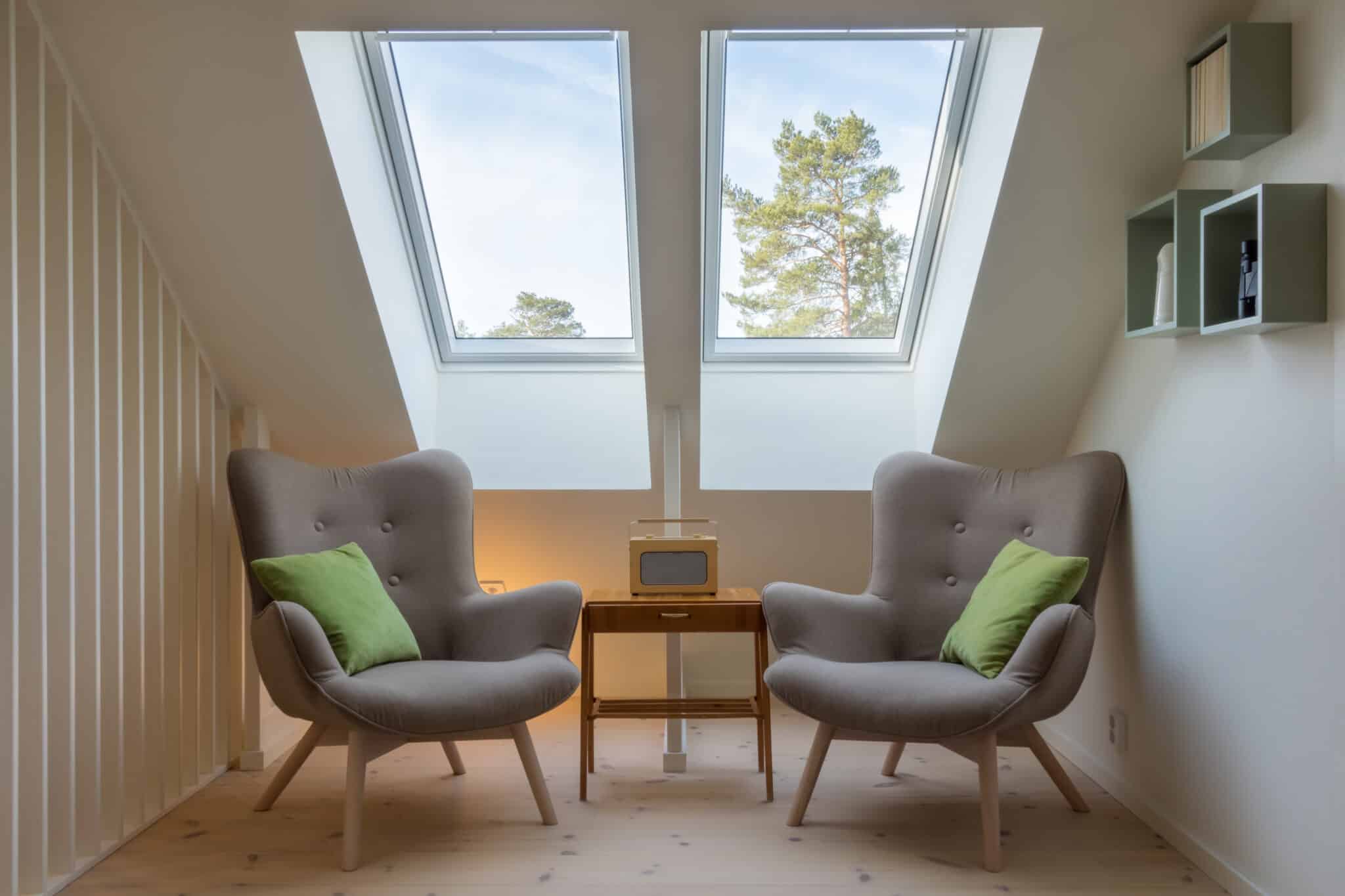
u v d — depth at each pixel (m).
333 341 2.89
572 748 3.21
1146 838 2.42
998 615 2.46
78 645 2.29
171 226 2.55
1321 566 1.82
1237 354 2.12
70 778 2.18
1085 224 2.56
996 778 2.26
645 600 2.82
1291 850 1.92
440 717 2.28
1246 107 1.95
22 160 2.09
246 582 3.04
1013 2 2.06
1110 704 2.77
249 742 3.00
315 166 2.43
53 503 2.19
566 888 2.16
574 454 3.43
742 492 3.39
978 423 3.15
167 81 2.23
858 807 2.65
